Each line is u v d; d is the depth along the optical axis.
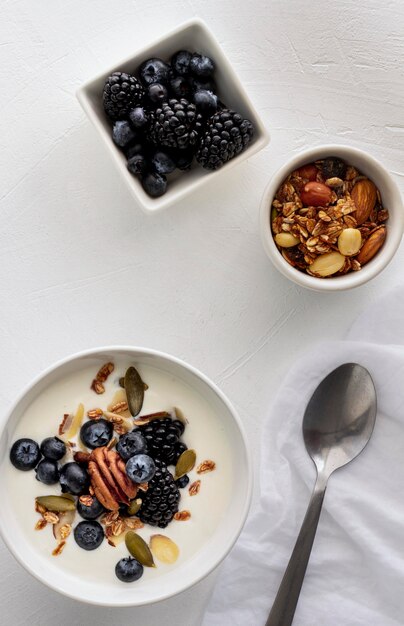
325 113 0.62
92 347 0.61
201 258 0.61
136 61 0.59
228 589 0.61
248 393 0.61
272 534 0.61
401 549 0.60
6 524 0.56
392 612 0.60
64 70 0.60
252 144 0.59
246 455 0.56
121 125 0.58
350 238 0.59
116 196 0.61
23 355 0.60
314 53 0.62
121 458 0.56
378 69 0.62
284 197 0.59
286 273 0.58
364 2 0.61
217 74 0.59
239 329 0.61
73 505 0.56
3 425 0.55
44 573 0.56
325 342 0.61
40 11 0.60
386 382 0.61
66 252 0.61
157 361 0.57
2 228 0.60
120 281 0.61
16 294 0.60
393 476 0.61
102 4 0.60
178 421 0.58
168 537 0.57
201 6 0.61
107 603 0.55
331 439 0.61
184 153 0.58
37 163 0.60
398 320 0.61
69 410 0.57
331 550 0.61
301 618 0.61
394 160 0.62
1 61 0.60
